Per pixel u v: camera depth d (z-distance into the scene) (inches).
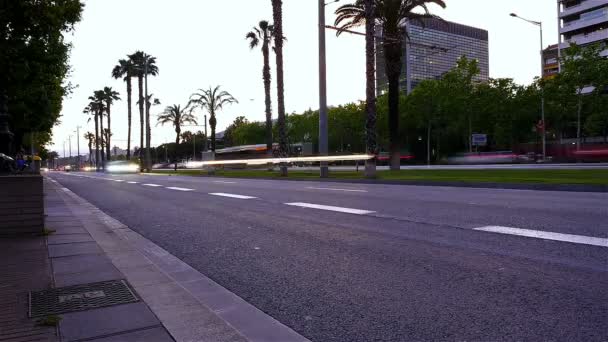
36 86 429.4
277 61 1312.7
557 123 2450.8
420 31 1909.4
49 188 976.9
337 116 2893.7
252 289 185.9
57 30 356.8
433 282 182.7
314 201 500.4
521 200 449.4
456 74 2285.9
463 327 136.3
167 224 377.7
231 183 980.6
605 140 2196.1
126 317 144.4
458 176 889.5
